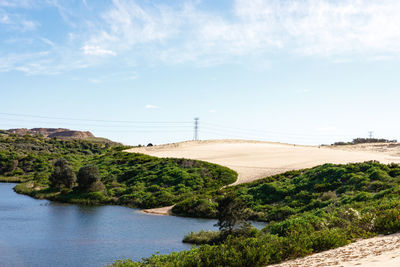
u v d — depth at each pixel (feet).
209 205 126.62
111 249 75.77
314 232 48.03
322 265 28.09
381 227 44.04
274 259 35.37
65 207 139.44
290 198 124.98
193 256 39.63
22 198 161.89
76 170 228.02
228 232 77.71
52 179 182.91
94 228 98.99
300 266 29.73
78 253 72.28
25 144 399.65
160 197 152.05
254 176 174.40
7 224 101.14
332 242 38.34
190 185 167.43
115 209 138.21
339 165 145.07
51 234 90.02
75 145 455.22
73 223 106.01
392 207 61.62
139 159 238.27
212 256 37.63
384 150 275.80
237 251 37.40
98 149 454.40
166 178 179.73
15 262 65.62
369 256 28.32
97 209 136.98
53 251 73.72
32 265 64.03
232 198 79.36
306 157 218.38
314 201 114.21
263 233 71.05
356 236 42.93
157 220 113.91
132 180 190.60
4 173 260.83
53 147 419.95
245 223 78.38
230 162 216.13
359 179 121.49
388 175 120.47
